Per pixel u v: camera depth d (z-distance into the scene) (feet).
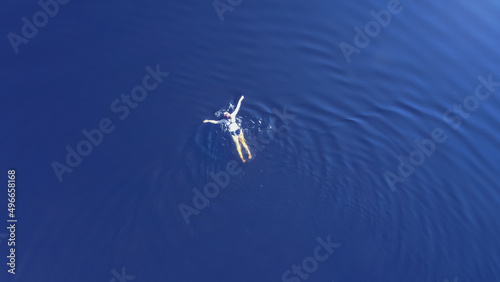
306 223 69.82
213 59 86.48
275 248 67.36
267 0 94.32
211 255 66.33
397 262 66.69
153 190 71.56
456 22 92.58
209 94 82.53
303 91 83.87
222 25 90.63
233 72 85.40
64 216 68.54
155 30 88.89
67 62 83.41
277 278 64.59
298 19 92.17
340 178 74.23
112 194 70.74
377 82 84.99
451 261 66.85
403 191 72.90
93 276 64.18
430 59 87.71
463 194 72.95
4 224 67.36
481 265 66.54
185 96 81.92
